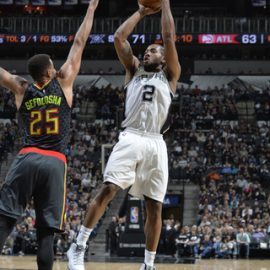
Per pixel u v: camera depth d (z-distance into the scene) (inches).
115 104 1681.8
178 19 1592.0
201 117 1615.4
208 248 1021.8
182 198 1347.2
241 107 1654.8
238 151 1467.8
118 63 1828.2
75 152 1471.5
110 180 301.4
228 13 1886.1
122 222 1077.1
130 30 316.8
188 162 1408.7
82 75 1811.0
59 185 258.1
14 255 1011.9
